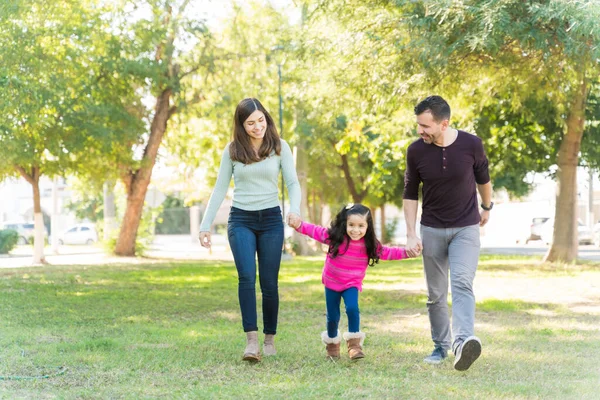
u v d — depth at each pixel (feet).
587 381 16.02
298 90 55.57
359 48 41.73
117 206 133.18
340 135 88.63
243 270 18.84
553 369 17.54
